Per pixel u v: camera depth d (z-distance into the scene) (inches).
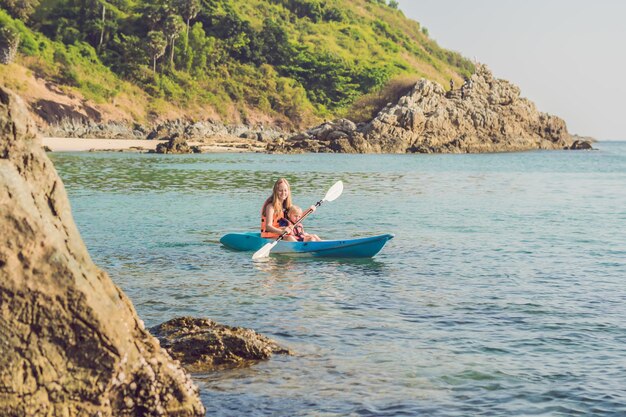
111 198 1003.9
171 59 4965.6
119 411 181.2
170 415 188.5
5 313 164.4
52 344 169.2
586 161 2886.3
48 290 167.6
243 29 5536.4
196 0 5295.3
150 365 185.5
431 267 508.4
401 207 954.7
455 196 1148.5
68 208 183.9
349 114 5098.4
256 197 1049.5
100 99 4271.7
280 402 241.6
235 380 260.1
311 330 332.5
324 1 7263.8
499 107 4293.8
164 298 400.2
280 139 3826.3
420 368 279.6
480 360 291.0
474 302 395.2
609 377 272.2
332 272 488.7
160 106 4579.2
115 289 186.5
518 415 234.8
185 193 1107.9
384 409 237.9
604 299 405.4
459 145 3885.3
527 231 707.4
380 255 559.8
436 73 7170.3
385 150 3693.4
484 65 4377.5
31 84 4025.6
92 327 172.1
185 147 2942.9
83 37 4788.4
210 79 5137.8
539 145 4493.1
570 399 249.3
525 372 276.8
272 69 5467.5
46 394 169.0
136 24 5068.9
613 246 606.9
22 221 166.6
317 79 5570.9
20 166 175.6
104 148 3006.9
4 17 4311.0
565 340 321.4
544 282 454.0
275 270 495.2
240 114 5002.5
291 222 579.8
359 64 6013.8
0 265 163.3
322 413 233.6
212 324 305.0
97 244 597.9
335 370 274.8
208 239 636.7
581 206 992.2
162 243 609.0
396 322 350.0
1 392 164.9
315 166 2143.2
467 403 244.5
